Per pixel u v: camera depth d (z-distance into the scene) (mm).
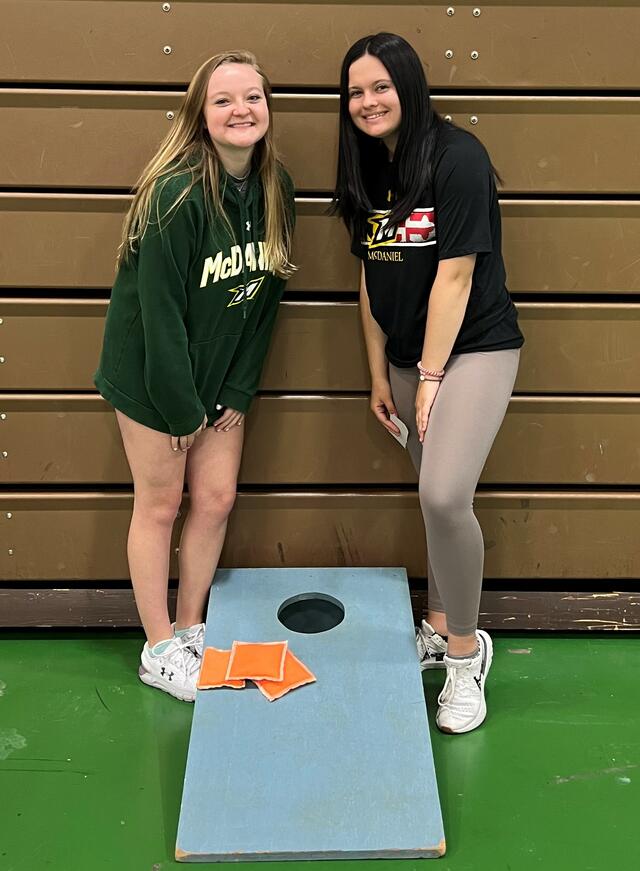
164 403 2137
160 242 1987
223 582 2639
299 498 2670
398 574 2684
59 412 2561
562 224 2402
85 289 2512
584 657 2691
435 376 2139
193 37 2254
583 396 2570
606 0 2225
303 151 2354
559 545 2703
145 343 2090
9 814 2096
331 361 2535
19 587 2773
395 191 2082
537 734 2355
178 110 2275
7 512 2658
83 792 2160
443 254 1988
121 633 2795
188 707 2459
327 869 1909
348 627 2438
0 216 2383
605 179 2369
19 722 2396
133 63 2271
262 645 2346
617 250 2422
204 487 2461
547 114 2314
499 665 2650
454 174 1933
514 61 2279
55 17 2229
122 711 2443
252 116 1994
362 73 1945
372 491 2682
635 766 2242
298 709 2166
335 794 1968
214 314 2174
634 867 1953
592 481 2637
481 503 2666
